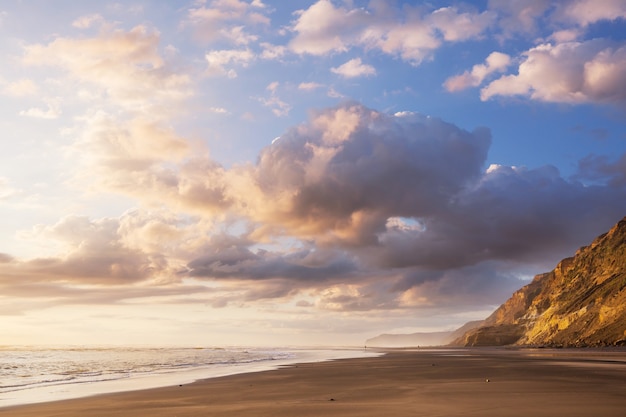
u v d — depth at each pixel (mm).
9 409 20875
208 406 19812
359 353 115375
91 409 20000
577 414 14688
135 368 54500
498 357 71938
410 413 15812
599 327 142500
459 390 23031
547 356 71875
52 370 52500
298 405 19094
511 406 16719
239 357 88250
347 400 20359
